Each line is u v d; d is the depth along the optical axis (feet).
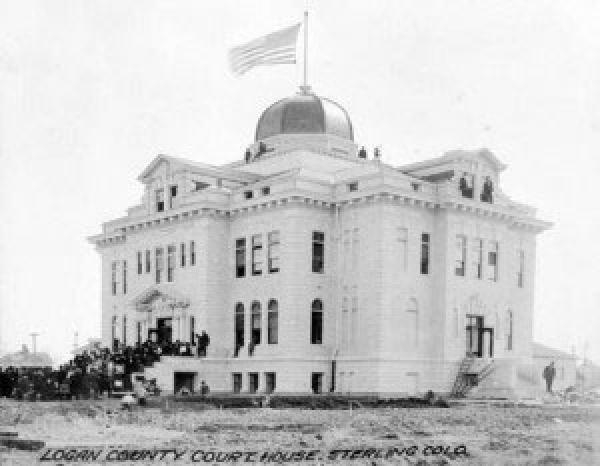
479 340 223.51
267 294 220.23
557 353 259.19
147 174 252.62
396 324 208.85
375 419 142.61
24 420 132.16
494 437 119.14
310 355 213.46
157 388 194.49
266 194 225.56
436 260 218.18
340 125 271.49
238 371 223.10
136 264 258.16
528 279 243.19
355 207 216.13
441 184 219.61
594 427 132.16
